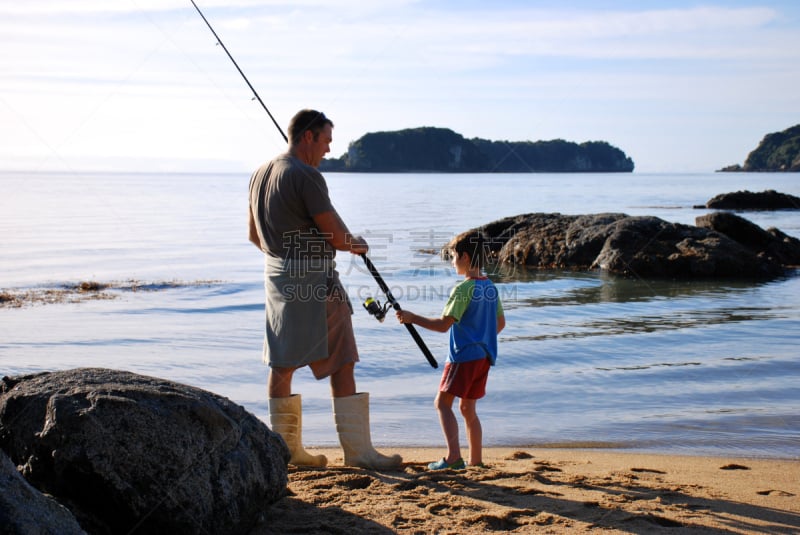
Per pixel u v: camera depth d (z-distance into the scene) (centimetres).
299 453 385
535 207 3766
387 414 566
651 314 1011
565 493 336
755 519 305
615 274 1453
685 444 488
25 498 207
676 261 1439
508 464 420
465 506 309
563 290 1246
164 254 1781
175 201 4750
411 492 328
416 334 422
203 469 260
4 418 261
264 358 384
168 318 984
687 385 644
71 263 1587
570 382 654
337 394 389
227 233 2395
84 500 247
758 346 798
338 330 381
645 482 369
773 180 11706
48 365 722
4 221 2781
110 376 281
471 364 394
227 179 14612
